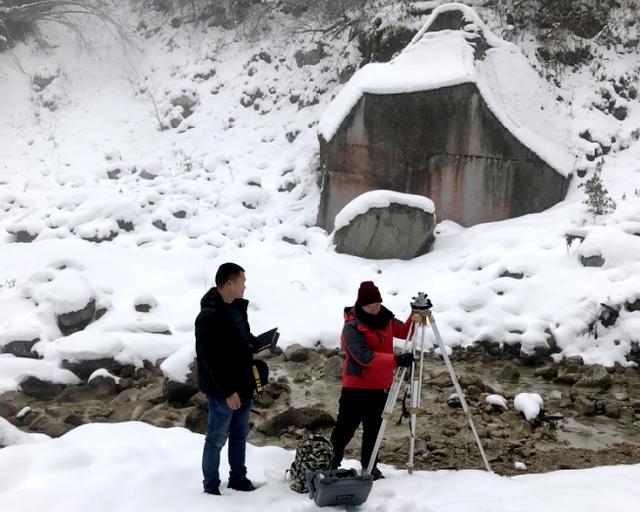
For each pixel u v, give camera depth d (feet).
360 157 45.96
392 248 41.70
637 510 13.78
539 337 31.09
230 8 75.15
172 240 45.57
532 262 36.06
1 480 15.62
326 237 45.55
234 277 15.06
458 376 28.22
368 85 45.16
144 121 68.49
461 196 44.70
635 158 47.55
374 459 16.51
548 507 14.12
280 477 16.75
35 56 77.51
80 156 64.08
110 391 27.12
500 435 22.33
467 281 36.81
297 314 34.99
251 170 57.06
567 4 56.08
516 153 43.57
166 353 29.94
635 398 26.27
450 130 44.14
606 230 35.37
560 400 25.81
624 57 54.75
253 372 15.44
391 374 16.71
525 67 48.67
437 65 45.57
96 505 14.17
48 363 28.25
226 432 15.29
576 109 50.85
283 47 69.92
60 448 17.21
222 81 70.03
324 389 27.55
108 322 32.78
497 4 57.11
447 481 16.49
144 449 17.49
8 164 63.98
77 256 38.91
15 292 34.65
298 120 61.67
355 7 62.69
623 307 31.35
